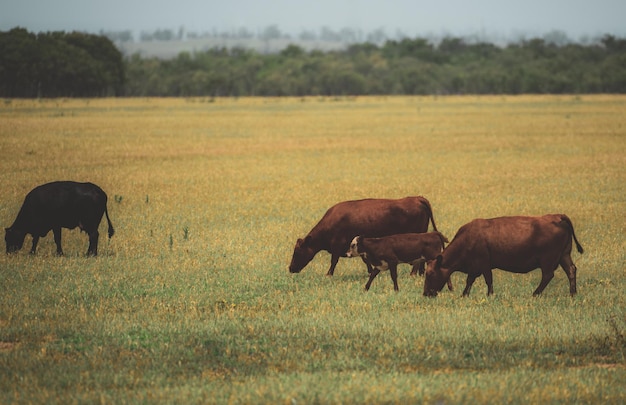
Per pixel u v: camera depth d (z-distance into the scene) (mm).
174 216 76562
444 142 164375
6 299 45969
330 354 36781
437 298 47344
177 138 171625
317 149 150500
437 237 49531
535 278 53094
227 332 40281
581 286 50156
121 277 51875
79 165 119875
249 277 52656
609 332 39656
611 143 158250
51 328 40500
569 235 47375
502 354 36812
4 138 163500
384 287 50719
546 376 33281
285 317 42906
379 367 35219
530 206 82000
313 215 77125
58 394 31547
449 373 34125
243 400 30375
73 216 58094
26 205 57656
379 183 102312
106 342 38469
